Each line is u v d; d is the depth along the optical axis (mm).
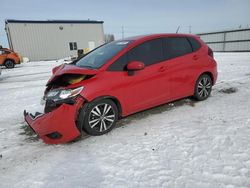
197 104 4793
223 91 5809
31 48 28781
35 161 2932
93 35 32594
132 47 3850
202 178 2344
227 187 2188
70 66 4004
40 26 28875
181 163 2637
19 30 27828
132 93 3756
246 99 4945
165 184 2299
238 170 2424
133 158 2830
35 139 3648
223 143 3006
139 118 4211
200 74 4785
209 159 2664
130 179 2422
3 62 17859
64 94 3203
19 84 9570
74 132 3209
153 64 4008
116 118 3699
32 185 2434
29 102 6137
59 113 3096
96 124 3498
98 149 3129
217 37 30078
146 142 3236
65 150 3168
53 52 30141
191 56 4605
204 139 3164
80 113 3307
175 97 4445
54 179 2516
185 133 3414
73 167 2729
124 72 3660
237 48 27703
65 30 30422
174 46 4410
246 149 2816
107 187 2318
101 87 3396
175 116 4184
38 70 15398
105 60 3652
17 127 4262
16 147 3377
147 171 2539
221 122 3715
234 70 9602
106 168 2656
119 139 3398
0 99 6773
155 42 4148
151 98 4035
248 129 3365
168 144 3119
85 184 2395
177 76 4344
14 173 2689
